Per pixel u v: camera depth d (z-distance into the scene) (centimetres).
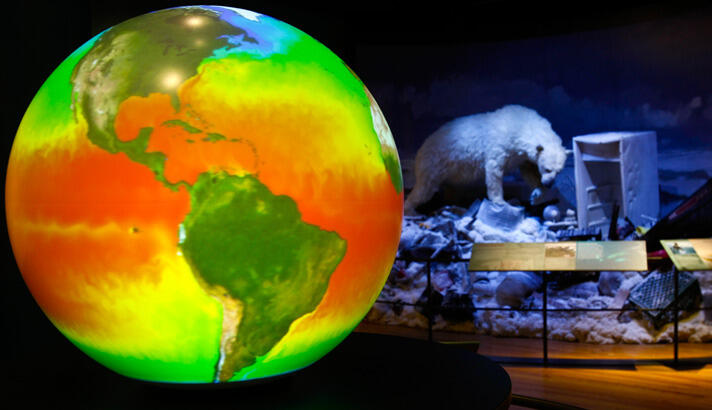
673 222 686
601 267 489
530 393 429
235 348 120
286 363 130
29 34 207
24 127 126
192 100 111
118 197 109
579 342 598
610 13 748
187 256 109
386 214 128
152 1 370
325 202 115
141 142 109
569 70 793
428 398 128
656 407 394
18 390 140
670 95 738
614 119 773
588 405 401
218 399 130
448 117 851
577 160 778
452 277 716
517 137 793
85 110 114
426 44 842
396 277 728
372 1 663
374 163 125
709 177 720
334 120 119
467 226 782
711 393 423
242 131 110
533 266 504
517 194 830
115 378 149
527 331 622
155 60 116
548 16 763
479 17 760
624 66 762
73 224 112
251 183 109
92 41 130
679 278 608
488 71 833
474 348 201
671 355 534
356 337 191
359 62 869
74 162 112
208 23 125
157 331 117
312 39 135
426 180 838
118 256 110
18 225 123
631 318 606
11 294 203
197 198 108
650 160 743
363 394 132
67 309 121
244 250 111
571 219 787
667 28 733
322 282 119
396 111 866
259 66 117
